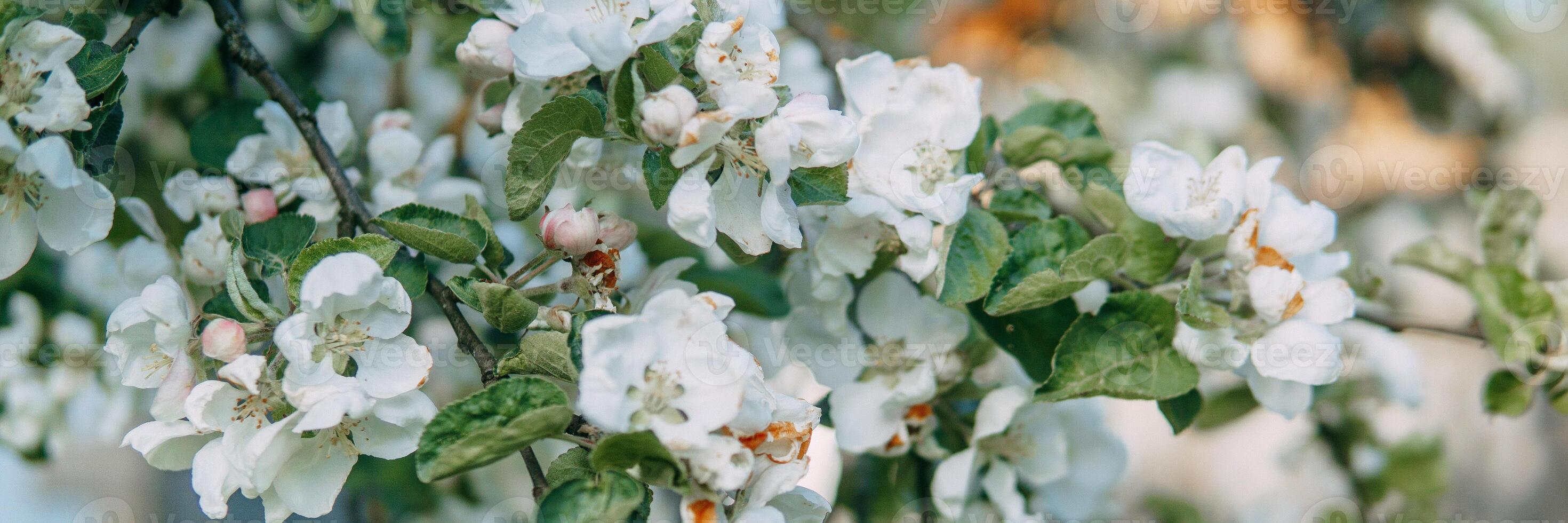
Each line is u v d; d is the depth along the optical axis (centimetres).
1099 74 109
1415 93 106
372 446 54
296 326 52
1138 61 110
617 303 61
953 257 60
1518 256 70
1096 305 64
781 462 52
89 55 57
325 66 78
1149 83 108
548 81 59
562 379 53
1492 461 121
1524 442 124
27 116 54
